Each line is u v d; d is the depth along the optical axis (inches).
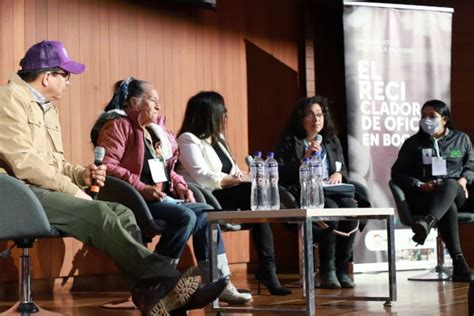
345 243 223.5
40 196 138.9
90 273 239.1
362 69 290.8
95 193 156.4
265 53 302.5
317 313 162.4
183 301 130.5
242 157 292.2
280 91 307.1
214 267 159.0
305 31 313.9
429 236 293.1
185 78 273.1
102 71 246.5
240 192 201.2
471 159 250.1
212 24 284.2
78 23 240.7
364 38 291.7
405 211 237.0
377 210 169.3
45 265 226.5
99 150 152.7
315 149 212.5
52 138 153.3
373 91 291.7
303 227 148.6
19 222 132.9
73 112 237.8
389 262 174.9
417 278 249.0
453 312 159.8
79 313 171.3
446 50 303.0
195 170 209.2
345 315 158.1
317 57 319.0
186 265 266.4
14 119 142.6
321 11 320.2
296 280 261.0
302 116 224.8
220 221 156.7
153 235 180.1
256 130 297.9
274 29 306.3
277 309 155.4
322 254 220.5
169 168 195.0
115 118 185.3
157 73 263.7
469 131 327.3
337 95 325.4
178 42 271.4
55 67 150.9
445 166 244.1
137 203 172.4
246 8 297.1
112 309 180.2
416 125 297.7
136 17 258.1
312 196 171.6
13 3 223.6
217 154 216.8
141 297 132.0
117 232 134.6
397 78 295.4
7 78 221.1
